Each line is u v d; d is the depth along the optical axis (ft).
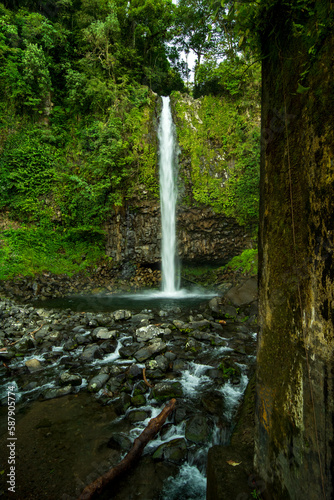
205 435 8.96
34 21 44.21
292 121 4.21
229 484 5.24
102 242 48.75
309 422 3.68
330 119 3.32
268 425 4.88
